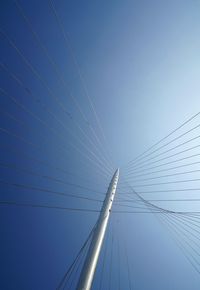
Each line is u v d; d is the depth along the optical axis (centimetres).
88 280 906
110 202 1384
